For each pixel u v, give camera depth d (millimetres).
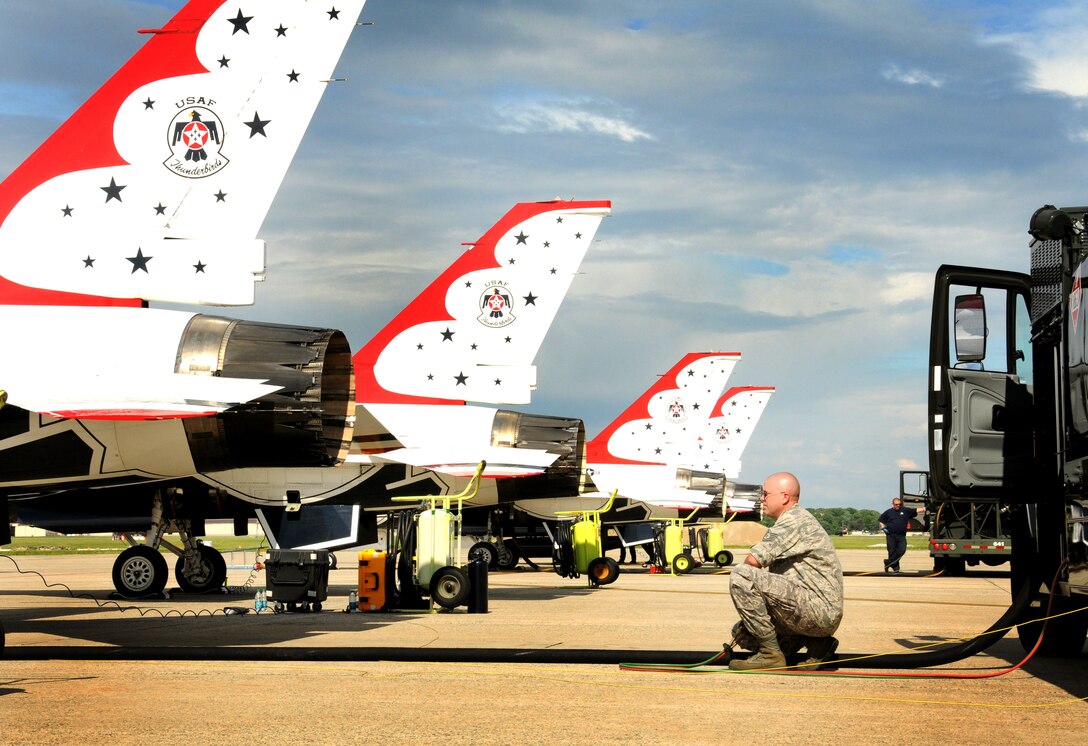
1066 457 8094
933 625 12953
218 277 11930
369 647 9742
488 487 25250
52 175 12094
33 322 11742
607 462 40656
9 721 6477
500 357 23781
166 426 11727
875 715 6789
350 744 5859
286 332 11922
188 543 19844
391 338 23922
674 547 30719
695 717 6695
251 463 12078
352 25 12219
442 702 7230
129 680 8195
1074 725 6492
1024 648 10039
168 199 12047
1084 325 7609
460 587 14984
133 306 12039
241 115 12094
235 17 12180
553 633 11969
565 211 24125
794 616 8422
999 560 29453
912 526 33438
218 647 9758
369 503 22594
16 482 11914
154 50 12180
